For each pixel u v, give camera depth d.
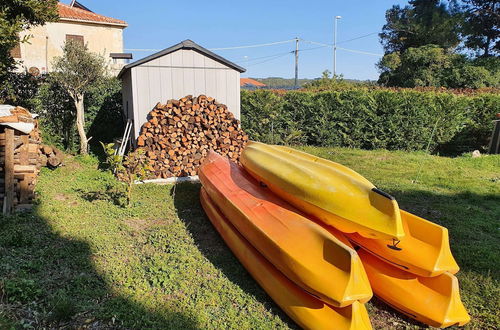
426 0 26.94
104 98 11.68
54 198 6.45
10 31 7.38
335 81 26.31
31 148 6.38
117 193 6.89
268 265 3.68
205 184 5.71
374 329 3.31
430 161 10.33
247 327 3.19
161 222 5.57
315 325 3.04
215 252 4.61
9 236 4.62
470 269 4.30
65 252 4.30
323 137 13.19
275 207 3.99
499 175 8.90
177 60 8.38
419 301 3.32
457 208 6.43
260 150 5.37
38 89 10.57
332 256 2.97
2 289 3.37
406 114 12.09
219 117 8.73
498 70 21.59
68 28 23.55
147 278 3.87
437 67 23.75
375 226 3.17
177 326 3.12
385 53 34.53
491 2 26.00
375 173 9.00
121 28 25.45
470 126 11.89
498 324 3.32
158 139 8.10
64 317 3.11
